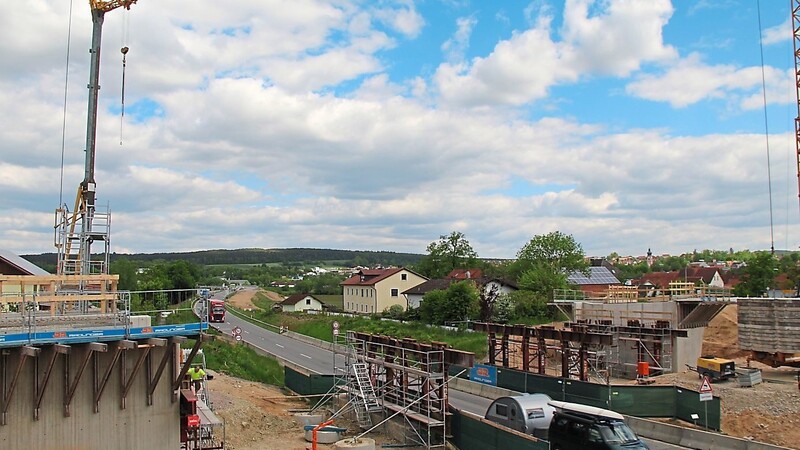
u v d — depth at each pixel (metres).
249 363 48.66
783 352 44.94
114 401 19.19
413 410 28.50
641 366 42.62
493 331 44.91
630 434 21.81
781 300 45.56
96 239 26.98
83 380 18.72
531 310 69.81
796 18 63.88
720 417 29.61
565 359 38.84
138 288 85.88
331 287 170.38
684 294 55.12
